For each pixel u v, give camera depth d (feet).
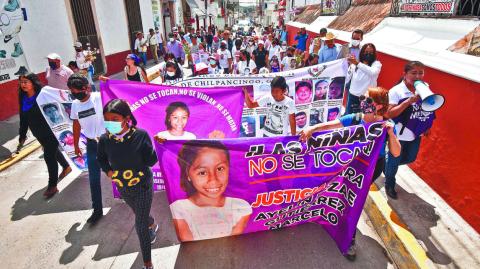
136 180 9.75
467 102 12.14
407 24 20.71
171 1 81.97
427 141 14.58
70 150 15.76
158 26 67.92
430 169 14.37
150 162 9.87
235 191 10.95
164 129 14.29
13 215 14.08
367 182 10.36
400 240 11.24
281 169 10.82
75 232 12.89
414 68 11.78
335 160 10.78
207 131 14.70
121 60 49.01
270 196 11.19
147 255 10.33
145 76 23.77
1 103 25.03
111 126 8.95
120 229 13.01
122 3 49.11
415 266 10.36
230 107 14.53
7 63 25.52
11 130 23.45
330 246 11.81
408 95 12.17
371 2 32.45
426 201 13.41
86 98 12.58
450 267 10.14
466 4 15.89
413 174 15.52
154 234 12.14
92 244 12.18
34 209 14.51
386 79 20.56
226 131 14.76
